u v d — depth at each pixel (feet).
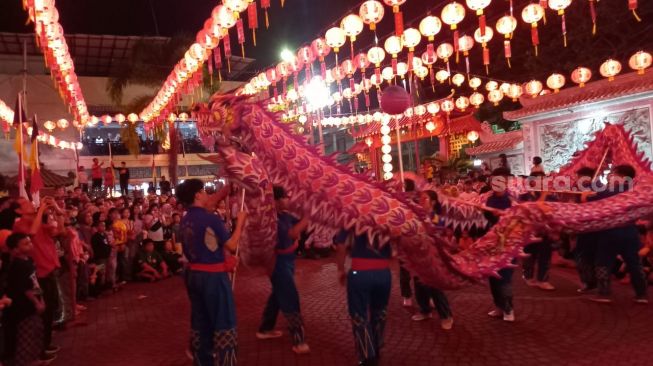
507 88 53.16
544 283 26.53
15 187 30.71
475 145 75.10
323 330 21.84
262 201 18.56
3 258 18.81
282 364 17.97
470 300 25.09
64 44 35.70
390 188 17.60
